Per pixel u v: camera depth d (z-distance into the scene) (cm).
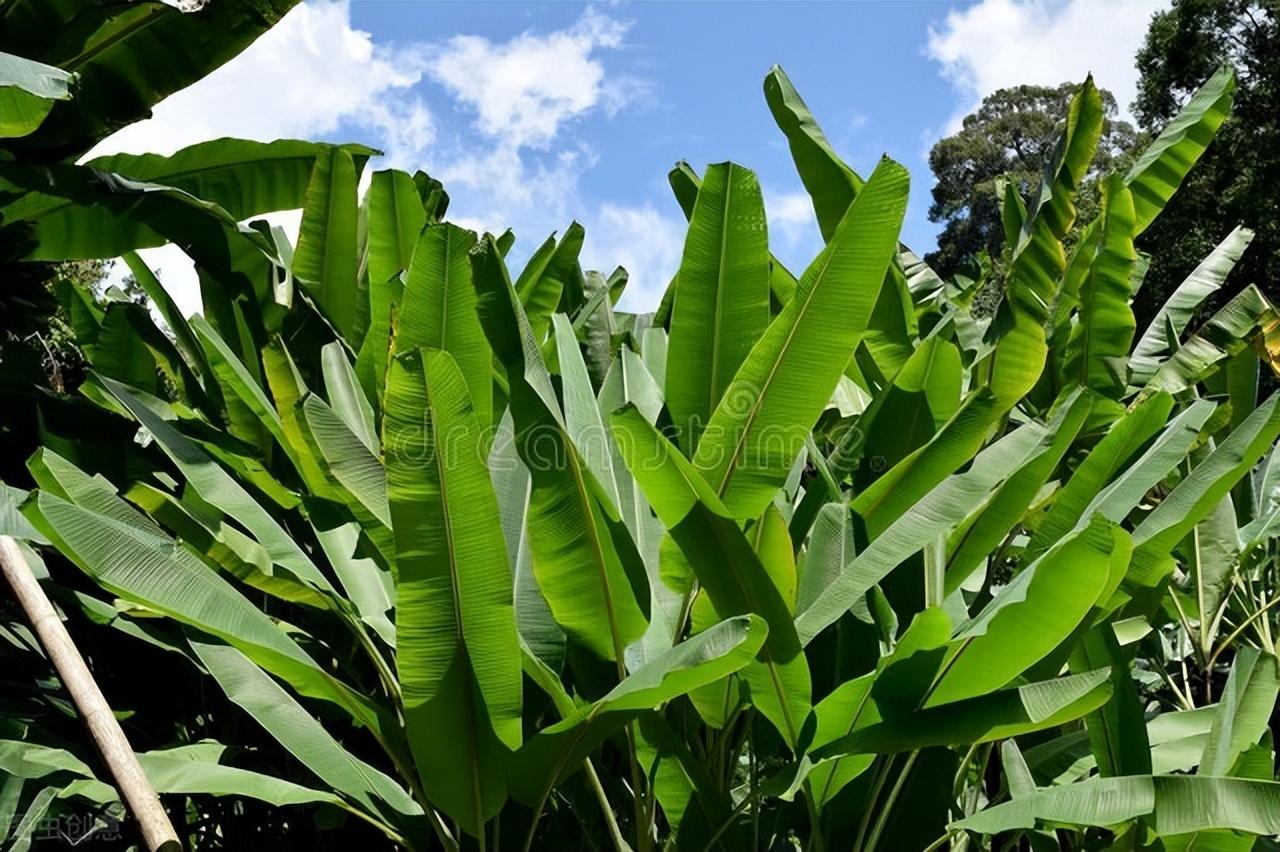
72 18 382
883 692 243
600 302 455
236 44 399
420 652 214
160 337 361
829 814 275
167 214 361
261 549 266
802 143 412
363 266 457
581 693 267
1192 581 409
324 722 322
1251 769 253
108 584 208
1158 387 417
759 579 239
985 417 282
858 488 326
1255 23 1577
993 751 364
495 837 251
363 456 252
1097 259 400
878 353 402
